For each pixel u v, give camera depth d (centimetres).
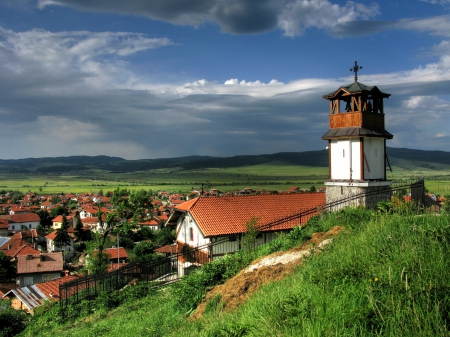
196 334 831
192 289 1246
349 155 2183
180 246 2931
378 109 2253
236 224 2584
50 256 5775
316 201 2970
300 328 577
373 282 616
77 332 1548
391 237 830
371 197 2131
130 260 5822
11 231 11000
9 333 2227
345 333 521
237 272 1327
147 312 1433
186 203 2912
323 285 693
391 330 500
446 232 770
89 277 2106
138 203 3581
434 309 514
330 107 2294
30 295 3247
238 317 782
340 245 1001
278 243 1536
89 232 9431
